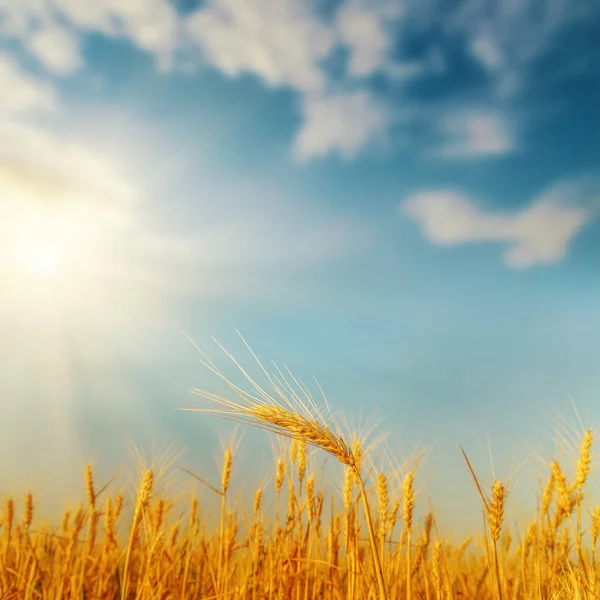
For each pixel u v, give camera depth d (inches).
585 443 35.3
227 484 39.4
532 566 37.7
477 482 30.8
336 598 35.8
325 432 26.9
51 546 43.9
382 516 34.0
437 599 35.1
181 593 39.2
